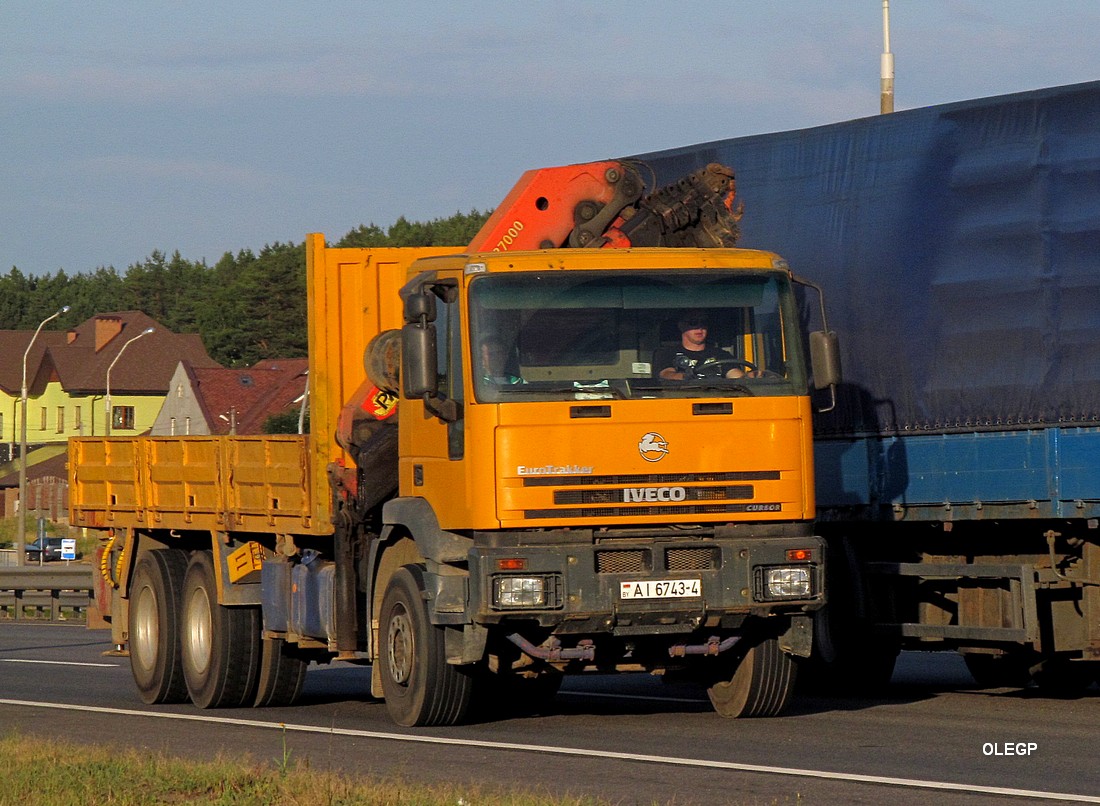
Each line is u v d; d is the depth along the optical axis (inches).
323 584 1003.9
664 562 839.1
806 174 1053.2
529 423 829.8
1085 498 916.6
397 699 918.4
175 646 1149.7
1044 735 843.4
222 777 709.9
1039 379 936.9
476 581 829.8
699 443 845.2
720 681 949.2
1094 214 922.7
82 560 4960.6
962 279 973.8
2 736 922.7
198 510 1146.0
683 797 662.5
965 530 1006.4
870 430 1022.4
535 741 843.4
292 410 6151.6
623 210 1000.2
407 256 1040.8
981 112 971.9
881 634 1040.2
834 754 779.4
